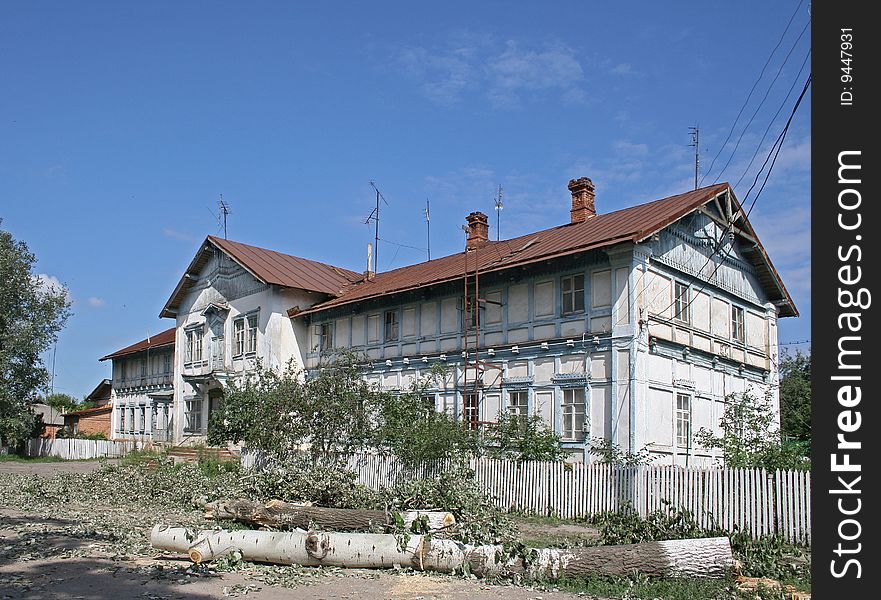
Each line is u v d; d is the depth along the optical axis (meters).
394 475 23.39
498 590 10.41
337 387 25.09
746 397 23.05
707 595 10.23
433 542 11.41
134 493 21.73
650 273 24.45
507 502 20.33
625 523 14.07
